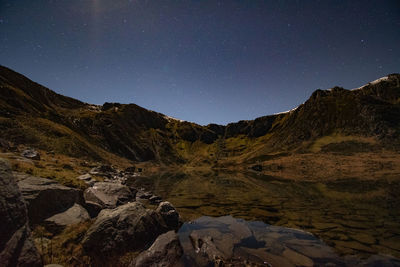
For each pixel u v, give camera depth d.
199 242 9.47
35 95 124.44
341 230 11.66
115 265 7.43
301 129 149.62
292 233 11.09
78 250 7.64
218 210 16.56
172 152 188.50
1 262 4.54
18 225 5.45
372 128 109.44
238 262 7.66
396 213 15.80
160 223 10.86
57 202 9.92
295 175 58.03
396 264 7.65
